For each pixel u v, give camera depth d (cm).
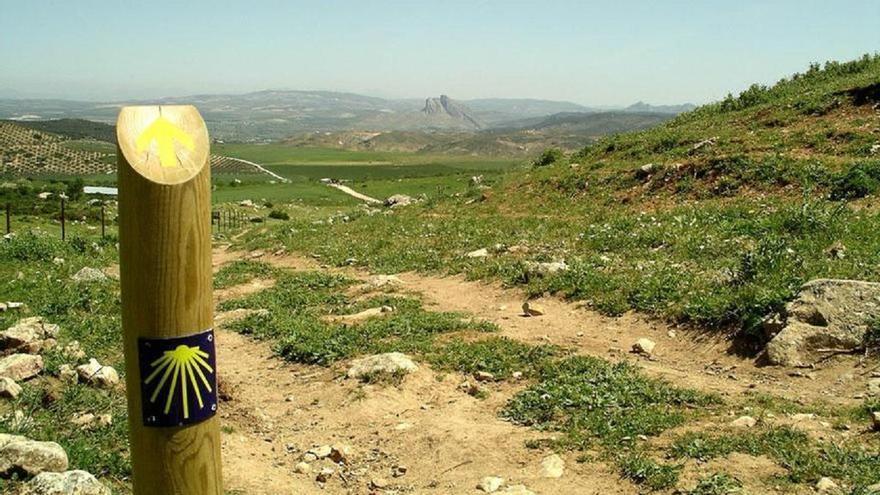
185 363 295
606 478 645
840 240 1338
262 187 9662
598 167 2658
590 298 1277
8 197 6250
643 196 2245
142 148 285
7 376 872
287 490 677
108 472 665
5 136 19100
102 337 1171
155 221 282
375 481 699
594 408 808
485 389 914
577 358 988
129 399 302
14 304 1308
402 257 1934
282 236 2825
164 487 300
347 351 1087
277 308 1438
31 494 544
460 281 1590
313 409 903
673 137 2633
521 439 752
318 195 8125
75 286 1527
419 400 900
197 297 295
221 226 4688
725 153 2250
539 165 3372
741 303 1030
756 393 826
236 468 718
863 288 918
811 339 897
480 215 2588
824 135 2155
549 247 1753
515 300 1371
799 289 968
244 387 1004
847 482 574
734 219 1741
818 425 702
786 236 1448
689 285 1185
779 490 576
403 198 4694
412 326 1195
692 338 1038
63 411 805
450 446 757
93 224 4409
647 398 830
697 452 658
